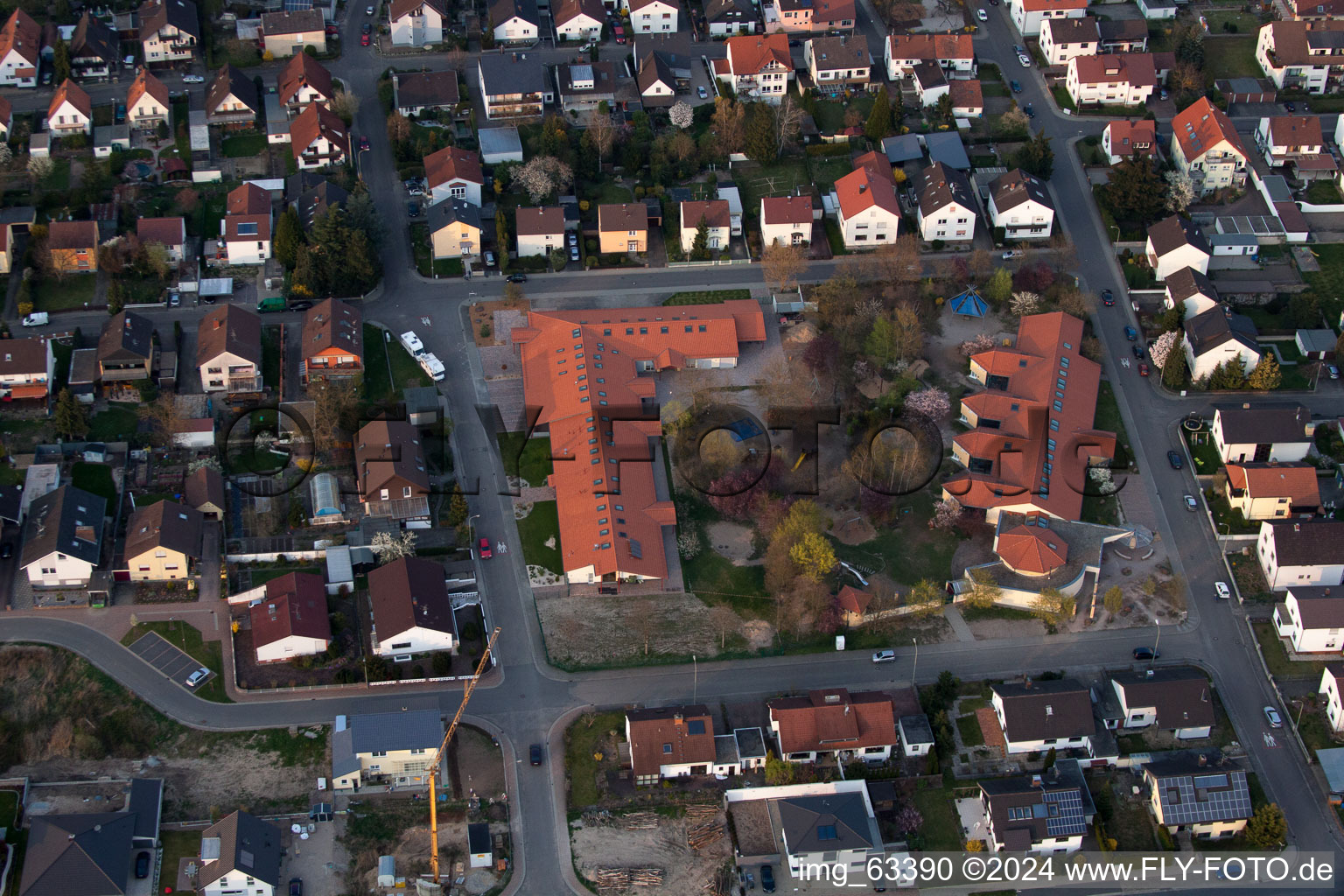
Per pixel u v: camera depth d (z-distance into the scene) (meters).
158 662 185.75
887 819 174.50
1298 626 192.62
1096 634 195.50
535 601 197.00
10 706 179.12
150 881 162.50
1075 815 173.00
